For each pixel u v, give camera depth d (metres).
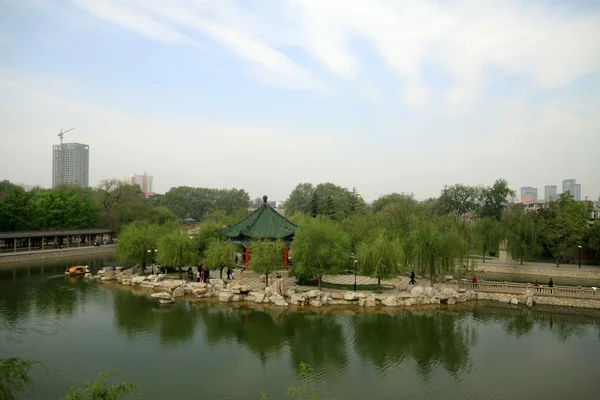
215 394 22.11
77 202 90.94
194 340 30.77
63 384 22.84
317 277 46.53
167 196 163.62
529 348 30.03
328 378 24.55
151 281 48.84
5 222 74.69
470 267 53.88
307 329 33.62
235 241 55.62
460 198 113.94
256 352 28.58
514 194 108.50
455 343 30.91
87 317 36.00
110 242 90.62
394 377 24.86
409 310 39.44
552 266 62.88
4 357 26.62
